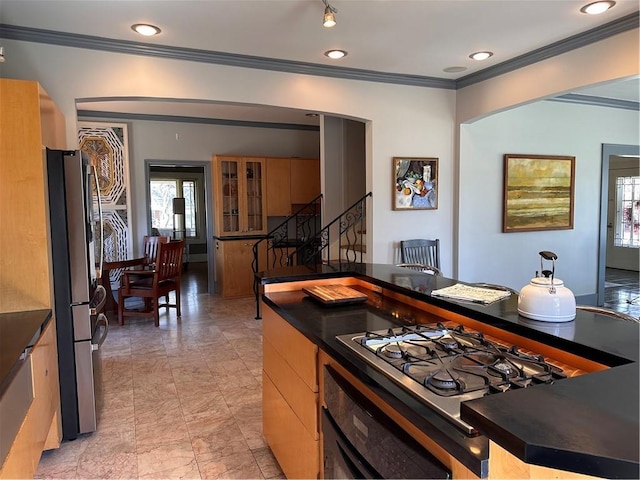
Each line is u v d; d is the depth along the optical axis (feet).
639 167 28.89
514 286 17.70
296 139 24.53
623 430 2.51
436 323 6.14
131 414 9.76
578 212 19.08
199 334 15.67
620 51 10.61
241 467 7.82
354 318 6.53
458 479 3.23
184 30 10.77
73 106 11.25
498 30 11.01
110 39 11.29
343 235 19.42
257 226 22.86
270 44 11.82
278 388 7.51
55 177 8.16
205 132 22.56
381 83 14.88
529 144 17.63
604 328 4.84
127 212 21.16
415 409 3.53
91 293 9.02
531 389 3.13
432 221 16.10
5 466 5.00
